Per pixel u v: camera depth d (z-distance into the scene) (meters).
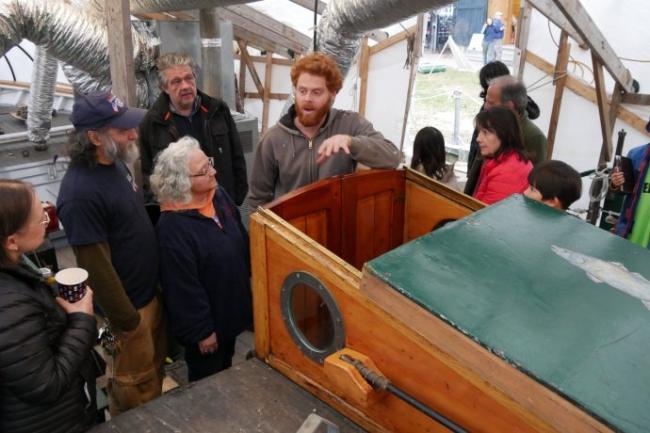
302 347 1.50
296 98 1.86
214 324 2.13
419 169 2.93
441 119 9.59
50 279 1.55
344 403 1.42
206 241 2.02
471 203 1.84
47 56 4.16
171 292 2.03
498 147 2.24
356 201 1.86
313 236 1.77
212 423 1.40
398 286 1.14
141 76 4.20
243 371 1.62
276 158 2.00
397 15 3.04
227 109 2.96
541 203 1.59
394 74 6.46
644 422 0.83
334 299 1.35
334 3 3.34
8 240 1.23
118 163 1.98
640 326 1.05
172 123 2.71
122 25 2.84
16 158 4.41
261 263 1.54
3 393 1.27
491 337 1.01
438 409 1.18
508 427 1.05
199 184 1.98
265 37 6.16
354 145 1.77
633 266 1.27
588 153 4.88
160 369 2.28
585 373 0.93
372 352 1.29
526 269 1.23
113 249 1.93
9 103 6.11
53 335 1.36
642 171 2.45
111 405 2.22
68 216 1.80
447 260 1.24
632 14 4.28
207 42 4.04
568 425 0.89
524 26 4.84
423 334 1.11
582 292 1.15
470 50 12.29
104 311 1.92
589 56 4.66
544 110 5.00
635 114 4.45
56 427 1.38
